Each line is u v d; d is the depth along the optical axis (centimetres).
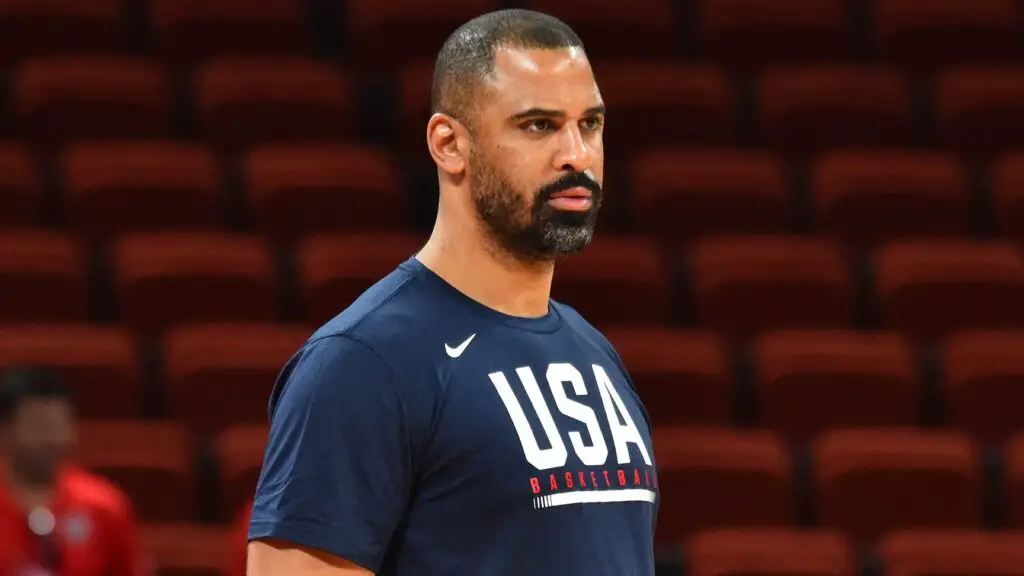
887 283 1556
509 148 422
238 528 962
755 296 1532
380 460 401
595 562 414
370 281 1479
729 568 1100
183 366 1342
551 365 436
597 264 1521
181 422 1329
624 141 1806
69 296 1472
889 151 1792
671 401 1388
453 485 407
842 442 1306
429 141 444
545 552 408
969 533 1205
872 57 2028
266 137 1773
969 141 1850
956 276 1550
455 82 435
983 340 1460
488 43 431
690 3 2052
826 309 1538
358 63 1923
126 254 1491
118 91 1762
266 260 1516
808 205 1742
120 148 1655
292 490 401
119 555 1048
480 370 421
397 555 411
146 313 1459
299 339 1387
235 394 1341
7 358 1319
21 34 1867
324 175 1645
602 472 425
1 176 1612
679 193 1673
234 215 1678
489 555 405
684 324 1588
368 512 400
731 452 1284
